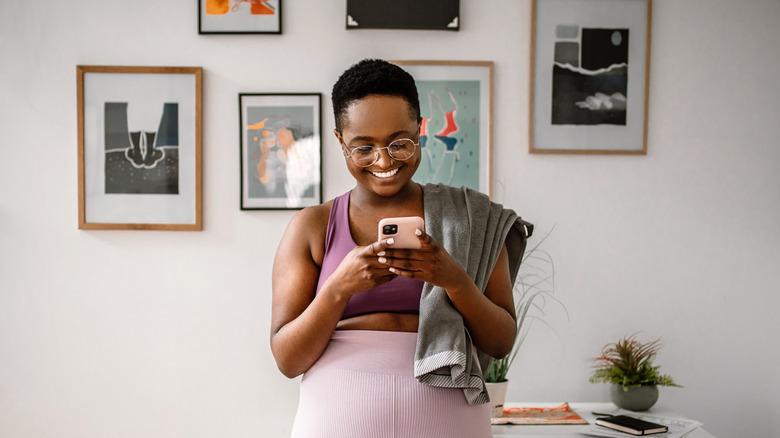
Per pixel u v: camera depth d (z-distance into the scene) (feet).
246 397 7.24
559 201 7.35
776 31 7.39
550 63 7.32
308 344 3.04
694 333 7.38
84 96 7.21
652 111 7.40
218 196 7.27
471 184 7.30
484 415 3.16
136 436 7.22
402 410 2.95
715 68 7.39
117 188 7.22
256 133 7.25
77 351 7.22
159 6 7.27
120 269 7.24
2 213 7.20
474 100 7.30
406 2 7.24
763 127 7.40
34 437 7.18
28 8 7.22
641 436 5.69
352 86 3.01
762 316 7.39
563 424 6.14
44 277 7.22
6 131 7.21
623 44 7.34
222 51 7.27
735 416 7.36
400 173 3.07
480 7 7.33
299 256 3.35
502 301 3.41
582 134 7.34
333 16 7.29
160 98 7.24
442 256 2.85
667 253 7.38
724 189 7.39
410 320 3.15
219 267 7.25
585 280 7.33
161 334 7.25
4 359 7.18
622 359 6.66
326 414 3.01
